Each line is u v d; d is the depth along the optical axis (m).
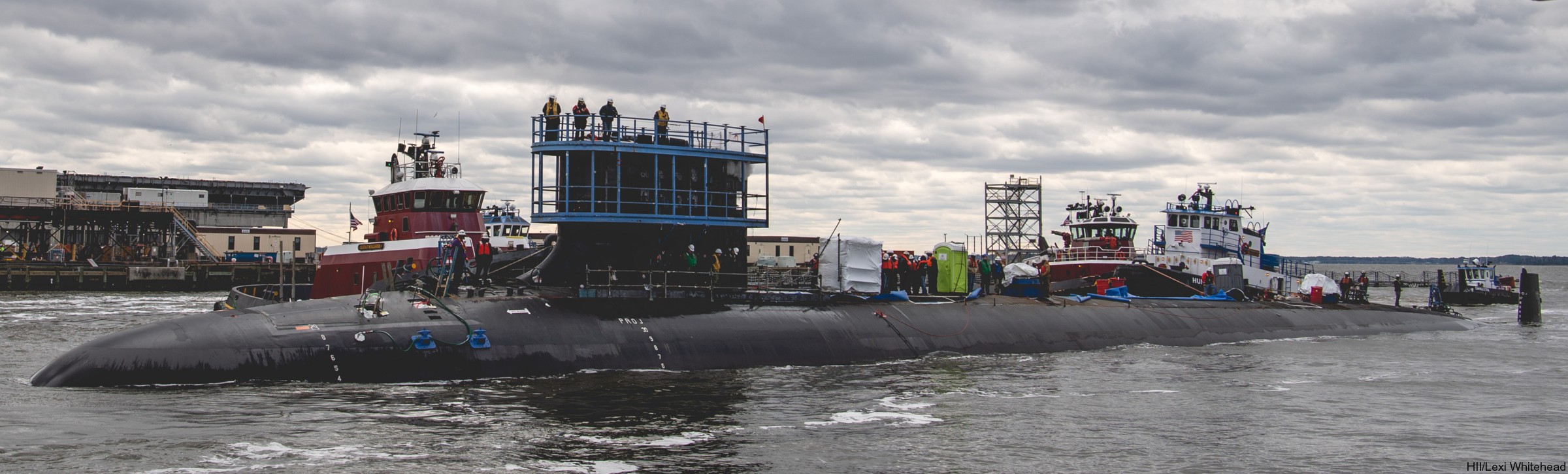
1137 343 49.91
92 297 93.44
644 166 41.03
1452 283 109.25
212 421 27.84
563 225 41.16
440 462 24.70
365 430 27.41
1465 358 46.56
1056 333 47.66
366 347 33.41
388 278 44.00
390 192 55.44
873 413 31.23
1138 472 25.30
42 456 24.45
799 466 25.16
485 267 38.59
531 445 26.34
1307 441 28.61
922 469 25.20
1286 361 44.81
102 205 117.62
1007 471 25.12
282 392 31.31
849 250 44.38
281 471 23.75
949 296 49.50
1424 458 27.06
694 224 41.16
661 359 37.06
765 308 41.06
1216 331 53.69
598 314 37.47
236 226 160.00
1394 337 57.88
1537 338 57.94
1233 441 28.45
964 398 33.88
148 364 31.88
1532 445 28.45
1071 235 79.31
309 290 50.47
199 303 85.06
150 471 23.48
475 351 34.50
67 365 32.22
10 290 102.25
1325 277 65.38
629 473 24.19
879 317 43.28
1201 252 76.38
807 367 39.06
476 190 55.03
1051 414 31.61
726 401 32.22
